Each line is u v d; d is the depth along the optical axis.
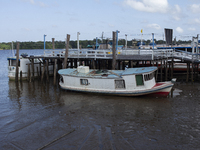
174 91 22.09
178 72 33.41
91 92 21.28
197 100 18.64
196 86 24.42
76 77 21.97
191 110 16.14
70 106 17.92
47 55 28.69
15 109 17.62
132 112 16.02
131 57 24.48
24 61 30.91
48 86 26.86
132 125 13.69
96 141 11.71
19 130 13.51
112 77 20.00
